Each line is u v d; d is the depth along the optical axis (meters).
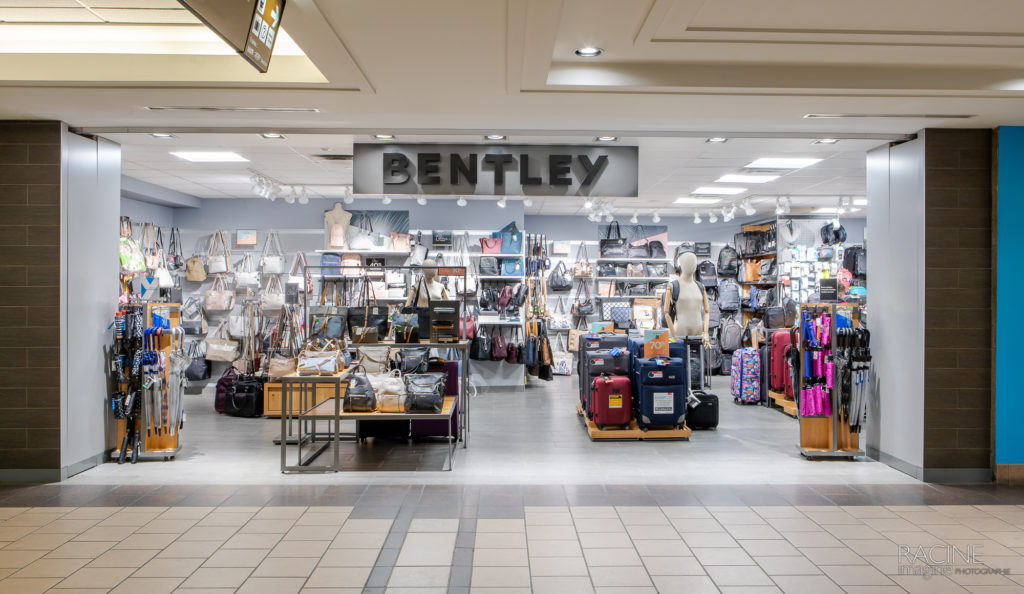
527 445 6.54
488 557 3.70
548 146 5.82
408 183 5.80
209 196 10.56
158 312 6.01
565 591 3.28
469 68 3.85
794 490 5.00
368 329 6.19
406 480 5.26
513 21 3.12
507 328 10.67
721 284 12.05
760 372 9.14
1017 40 3.68
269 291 9.73
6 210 5.16
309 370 5.59
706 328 7.45
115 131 5.34
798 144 6.15
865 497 4.84
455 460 5.93
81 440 5.45
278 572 3.49
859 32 3.59
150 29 4.08
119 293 6.33
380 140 5.87
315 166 7.77
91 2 3.66
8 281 5.16
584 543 3.91
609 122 5.17
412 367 6.15
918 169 5.36
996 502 4.73
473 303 10.55
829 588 3.32
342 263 9.47
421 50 3.55
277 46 4.11
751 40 3.72
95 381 5.62
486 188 5.82
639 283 12.43
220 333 9.71
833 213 9.95
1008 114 4.84
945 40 3.69
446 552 3.77
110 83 4.12
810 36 3.64
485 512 4.47
